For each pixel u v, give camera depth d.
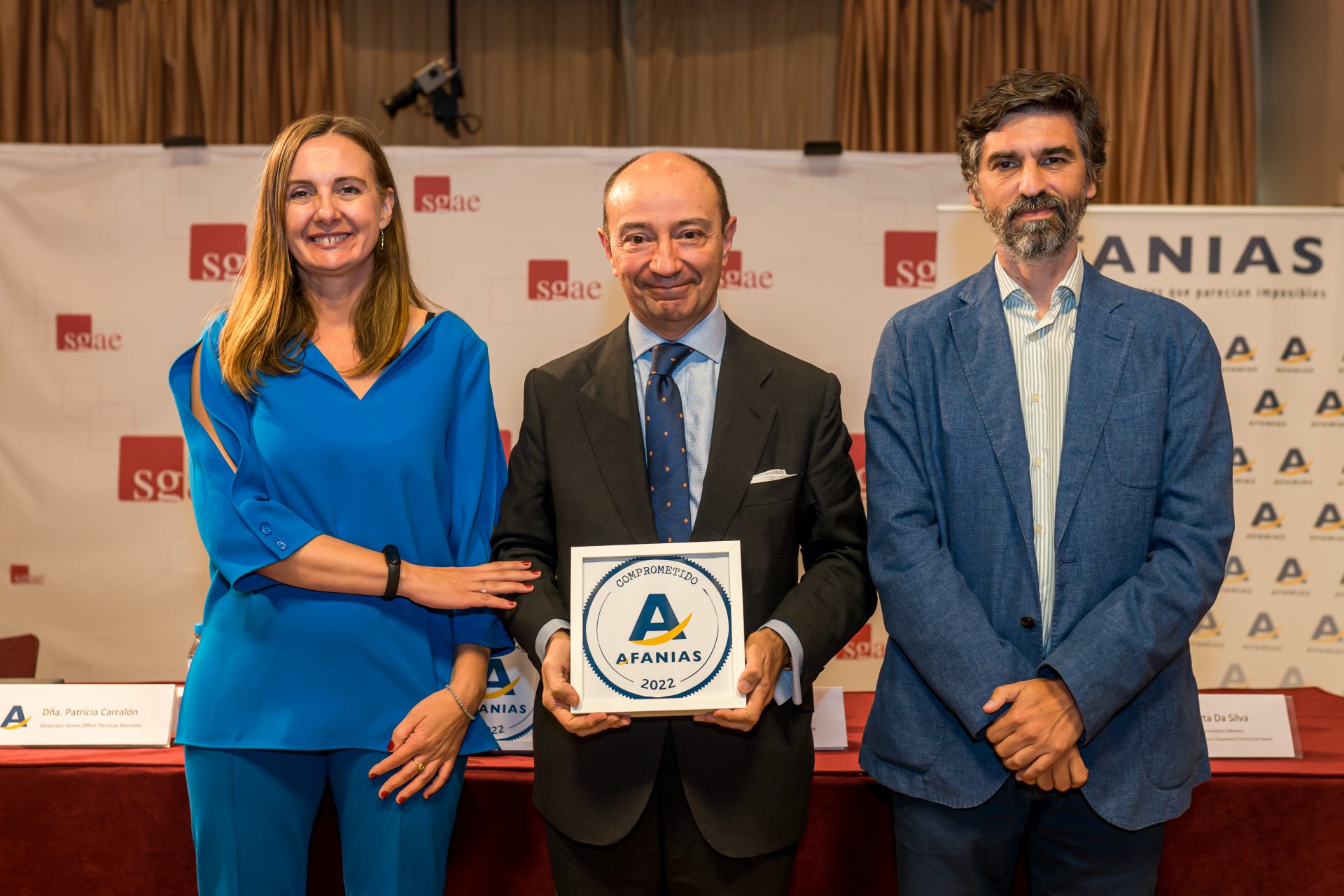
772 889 1.51
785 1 4.20
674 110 4.21
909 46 4.01
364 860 1.50
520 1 4.20
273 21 4.05
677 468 1.58
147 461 3.56
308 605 1.52
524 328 3.54
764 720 1.52
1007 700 1.41
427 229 3.52
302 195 1.58
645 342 1.65
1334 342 3.44
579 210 3.53
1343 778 1.79
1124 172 3.97
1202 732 1.60
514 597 1.58
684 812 1.53
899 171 3.53
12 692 1.92
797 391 1.61
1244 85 3.98
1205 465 1.51
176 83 3.96
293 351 1.57
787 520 1.55
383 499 1.53
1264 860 1.78
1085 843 1.51
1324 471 3.45
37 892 1.79
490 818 1.79
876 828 1.79
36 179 3.54
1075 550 1.49
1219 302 3.45
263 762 1.49
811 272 3.54
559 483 1.59
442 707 1.53
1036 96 1.54
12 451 3.56
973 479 1.54
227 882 1.46
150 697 1.91
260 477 1.53
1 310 3.53
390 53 4.19
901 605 1.49
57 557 3.58
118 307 3.54
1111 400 1.52
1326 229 3.42
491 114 4.21
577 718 1.42
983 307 1.62
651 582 1.46
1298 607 3.47
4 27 3.88
